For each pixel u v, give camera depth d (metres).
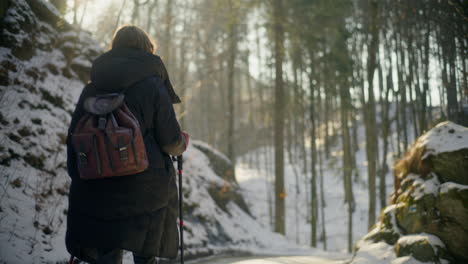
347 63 15.05
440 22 6.12
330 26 14.75
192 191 8.33
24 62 5.53
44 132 4.87
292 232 23.80
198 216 7.86
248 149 43.88
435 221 3.98
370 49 12.14
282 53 16.14
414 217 4.20
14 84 5.06
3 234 3.20
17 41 5.42
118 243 1.84
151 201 1.93
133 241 1.87
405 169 4.82
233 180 13.46
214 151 12.90
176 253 2.12
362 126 39.56
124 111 1.93
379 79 18.44
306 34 14.60
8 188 3.75
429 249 3.86
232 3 15.89
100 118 1.88
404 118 12.85
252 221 11.42
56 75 6.34
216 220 8.45
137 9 13.25
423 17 6.76
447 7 5.91
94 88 2.06
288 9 15.48
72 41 7.21
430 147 4.36
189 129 44.66
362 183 28.81
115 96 1.94
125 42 2.16
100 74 2.04
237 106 43.47
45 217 3.83
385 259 4.13
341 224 24.12
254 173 35.59
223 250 7.31
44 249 3.37
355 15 14.19
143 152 1.89
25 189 3.94
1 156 3.99
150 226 1.93
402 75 11.76
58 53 6.70
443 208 3.94
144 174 1.92
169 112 2.04
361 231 22.56
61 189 4.45
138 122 1.95
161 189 1.97
